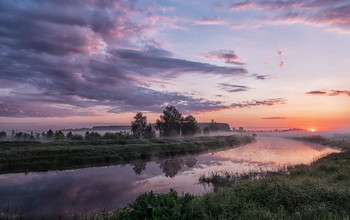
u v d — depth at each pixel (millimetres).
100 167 26031
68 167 25844
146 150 38562
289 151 42312
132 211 6078
